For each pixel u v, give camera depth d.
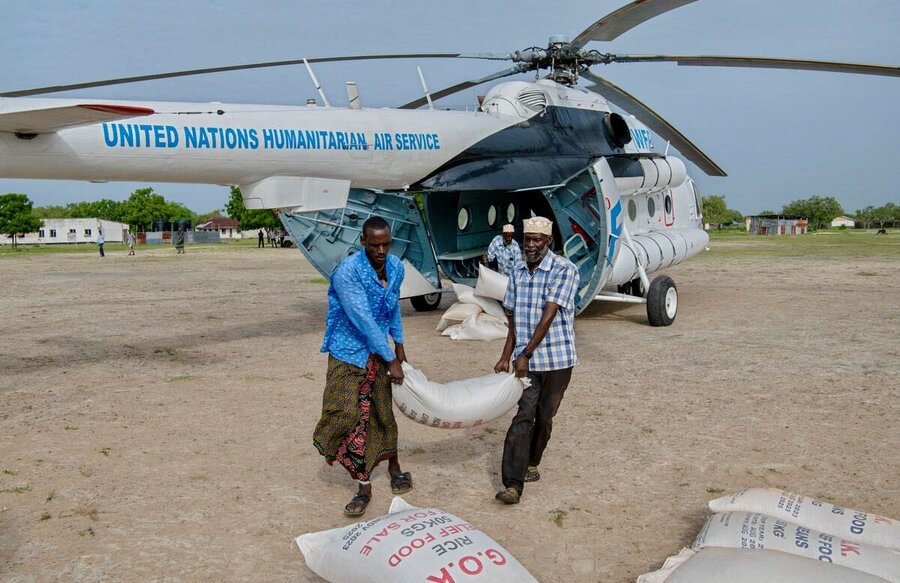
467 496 4.57
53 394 7.23
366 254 4.23
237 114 8.08
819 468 4.95
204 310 14.07
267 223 59.38
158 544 3.94
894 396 6.81
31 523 4.20
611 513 4.30
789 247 40.00
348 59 9.70
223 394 7.20
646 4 9.18
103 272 26.06
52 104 6.72
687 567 2.99
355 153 9.06
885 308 13.20
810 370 7.98
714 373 7.89
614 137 12.24
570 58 11.69
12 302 15.71
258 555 3.81
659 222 14.21
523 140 10.79
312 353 9.37
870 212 169.62
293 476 4.96
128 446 5.59
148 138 7.34
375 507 4.40
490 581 2.93
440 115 10.26
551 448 5.46
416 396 4.27
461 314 10.53
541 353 4.41
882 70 9.78
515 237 12.76
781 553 2.93
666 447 5.45
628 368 8.19
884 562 2.96
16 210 70.56
